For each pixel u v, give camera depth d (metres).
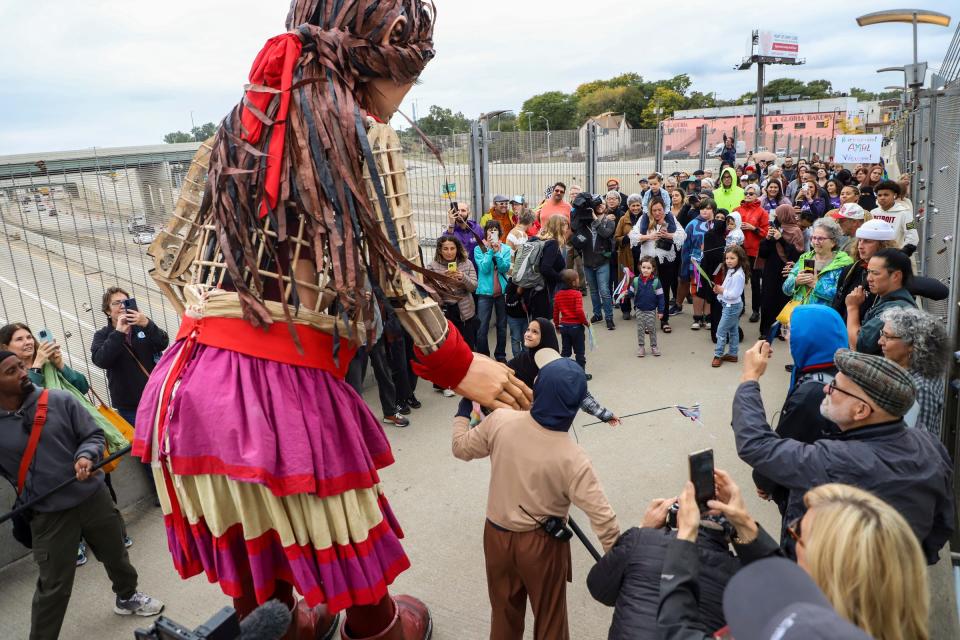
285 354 1.97
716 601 1.87
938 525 2.44
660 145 15.91
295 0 2.20
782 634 0.86
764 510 4.43
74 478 3.34
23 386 3.35
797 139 28.12
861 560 1.33
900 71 17.20
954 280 3.60
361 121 1.96
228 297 1.96
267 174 1.94
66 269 5.13
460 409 3.28
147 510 4.85
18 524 3.38
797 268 6.09
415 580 3.87
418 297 2.12
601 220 8.67
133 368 4.74
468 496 4.81
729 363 7.38
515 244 8.10
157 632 1.31
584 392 2.68
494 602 2.97
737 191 10.68
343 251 1.97
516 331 7.37
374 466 2.18
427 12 2.19
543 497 2.70
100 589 4.01
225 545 2.04
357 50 2.03
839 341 3.43
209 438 1.92
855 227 6.32
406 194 2.09
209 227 2.09
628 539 2.12
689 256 8.59
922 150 10.38
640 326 7.63
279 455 1.91
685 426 5.79
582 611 3.56
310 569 2.04
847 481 2.30
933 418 3.15
